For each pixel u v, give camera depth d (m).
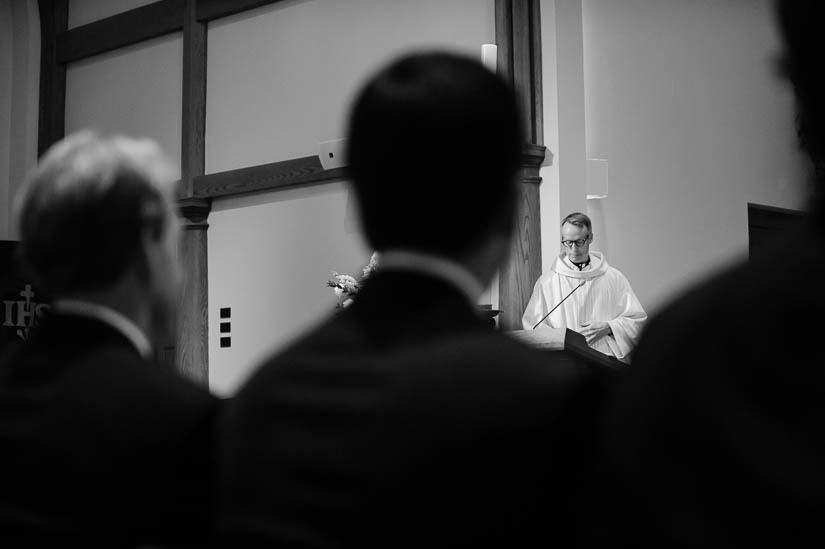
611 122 7.89
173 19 8.99
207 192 8.62
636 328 6.82
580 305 6.87
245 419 1.01
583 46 7.74
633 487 0.73
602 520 0.76
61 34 9.87
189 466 1.18
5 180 9.95
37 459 1.15
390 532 0.89
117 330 1.24
